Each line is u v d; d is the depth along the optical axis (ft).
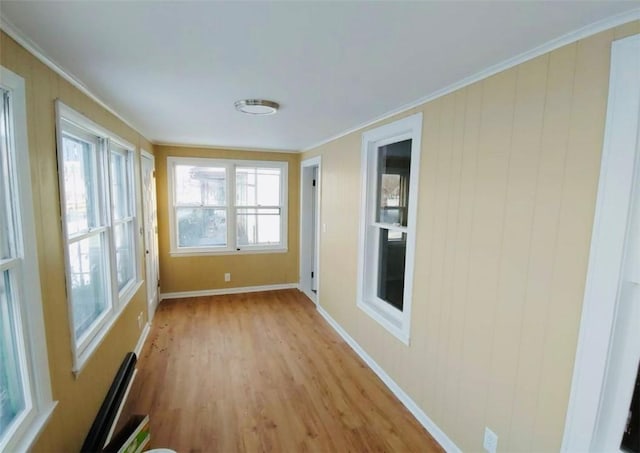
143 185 11.55
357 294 10.43
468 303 5.93
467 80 5.77
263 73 5.58
